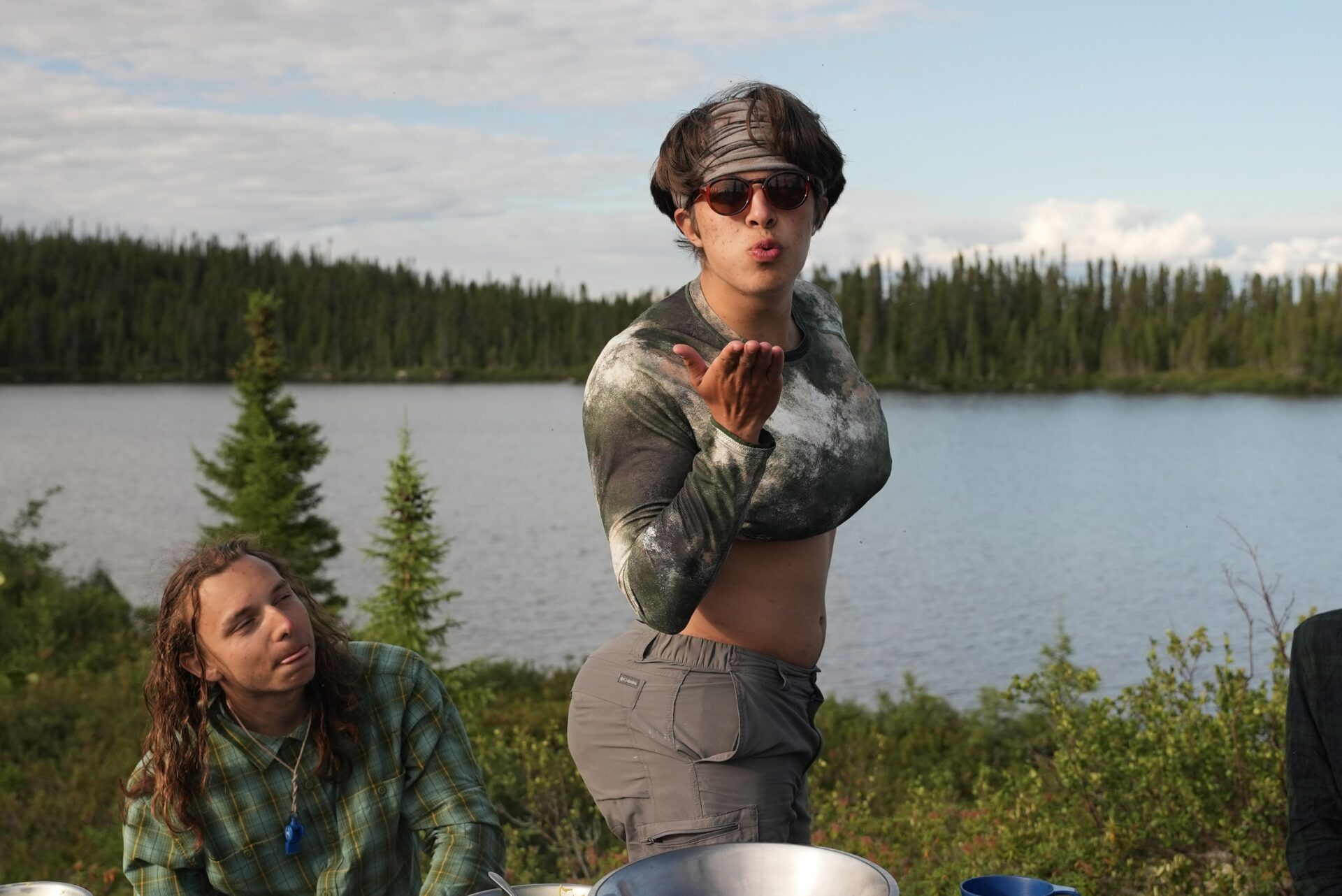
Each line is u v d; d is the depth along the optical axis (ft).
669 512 5.18
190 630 6.75
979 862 14.60
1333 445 347.56
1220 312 556.92
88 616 71.41
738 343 4.72
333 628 7.18
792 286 6.27
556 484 264.93
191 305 617.62
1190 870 12.82
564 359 644.27
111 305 616.80
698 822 6.14
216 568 6.75
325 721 7.07
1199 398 504.02
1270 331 545.03
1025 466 303.89
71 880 25.43
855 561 167.84
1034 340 549.95
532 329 646.33
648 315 6.28
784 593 6.43
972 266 548.72
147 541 169.58
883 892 4.08
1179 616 123.95
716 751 6.16
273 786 7.06
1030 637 112.78
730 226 5.92
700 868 4.44
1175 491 253.65
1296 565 160.35
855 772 34.55
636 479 5.68
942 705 49.39
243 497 70.49
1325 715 6.81
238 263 638.94
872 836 19.12
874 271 542.98
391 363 636.48
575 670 72.49
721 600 6.32
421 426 409.49
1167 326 554.46
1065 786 14.75
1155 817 13.52
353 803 7.17
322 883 7.13
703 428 5.78
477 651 104.32
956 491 255.91
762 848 4.53
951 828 18.26
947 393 533.14
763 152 5.89
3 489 227.20
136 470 262.47
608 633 113.50
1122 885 13.48
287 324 625.82
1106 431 395.96
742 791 6.21
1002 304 552.00
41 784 35.14
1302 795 6.89
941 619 123.34
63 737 42.47
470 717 37.88
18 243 631.15
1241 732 13.73
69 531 178.60
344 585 135.85
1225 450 337.31
